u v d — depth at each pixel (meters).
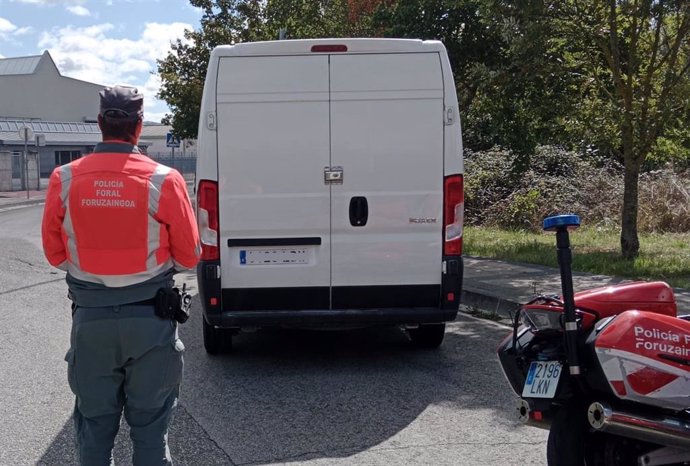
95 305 3.37
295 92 6.27
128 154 3.47
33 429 5.37
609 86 12.33
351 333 8.20
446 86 6.35
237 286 6.34
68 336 8.19
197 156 6.35
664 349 3.52
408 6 13.78
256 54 6.26
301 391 6.14
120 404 3.57
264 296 6.37
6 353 7.48
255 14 23.41
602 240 14.70
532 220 17.59
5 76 70.38
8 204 31.78
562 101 11.92
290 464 4.68
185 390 6.19
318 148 6.30
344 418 5.49
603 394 3.62
